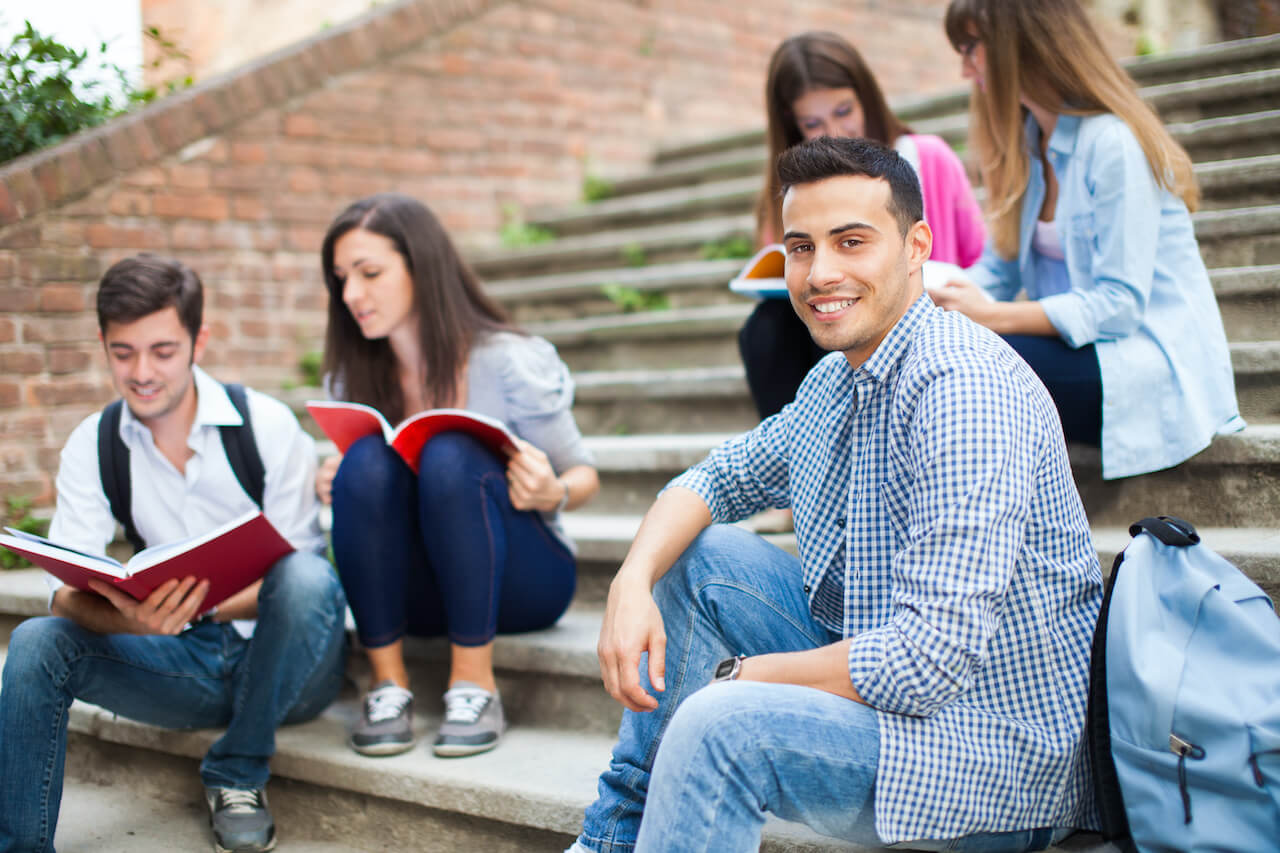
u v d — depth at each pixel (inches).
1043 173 98.0
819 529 68.8
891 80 271.6
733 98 255.8
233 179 174.1
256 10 289.1
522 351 100.8
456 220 208.8
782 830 71.7
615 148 234.5
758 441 75.0
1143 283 86.4
